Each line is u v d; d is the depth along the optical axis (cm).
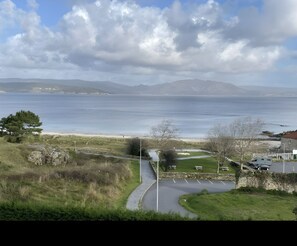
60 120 16712
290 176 4256
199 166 5894
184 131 13100
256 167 6425
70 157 5200
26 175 3319
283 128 14750
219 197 3878
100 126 14475
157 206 3466
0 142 5238
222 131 12681
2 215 1391
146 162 6047
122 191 3906
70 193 3067
